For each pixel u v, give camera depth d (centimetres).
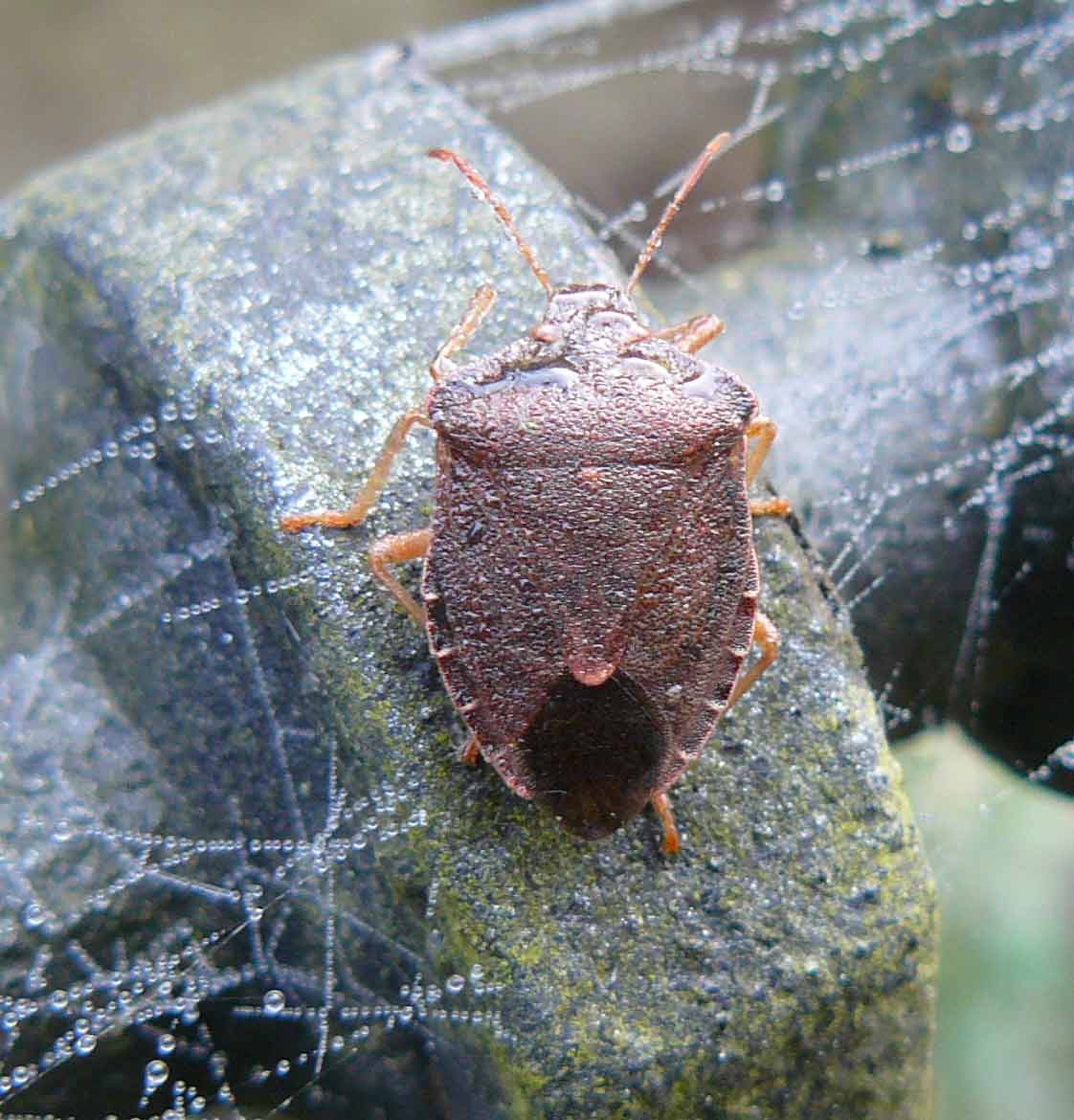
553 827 9
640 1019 9
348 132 10
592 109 15
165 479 9
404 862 9
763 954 9
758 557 9
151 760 9
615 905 9
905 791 9
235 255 9
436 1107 9
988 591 10
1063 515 10
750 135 12
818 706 9
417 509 9
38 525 10
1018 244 10
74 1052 9
